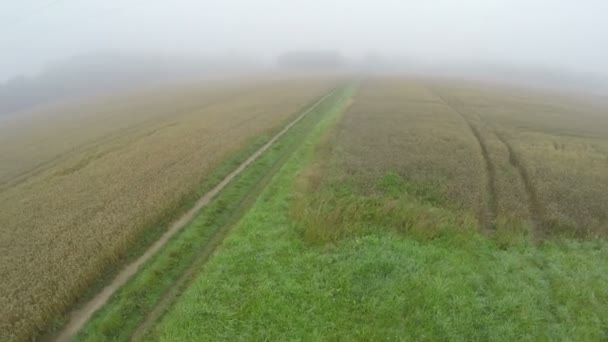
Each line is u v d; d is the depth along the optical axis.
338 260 10.37
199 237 12.28
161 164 19.55
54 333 8.52
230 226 13.03
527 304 8.79
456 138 24.33
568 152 21.89
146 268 10.74
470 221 12.35
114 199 15.12
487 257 10.72
